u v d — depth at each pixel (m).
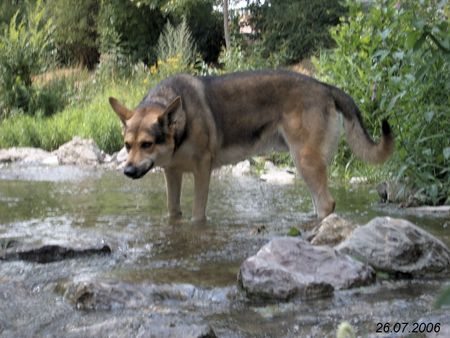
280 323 2.17
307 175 3.41
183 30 10.45
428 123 3.68
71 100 8.54
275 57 10.49
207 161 3.37
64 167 5.47
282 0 11.90
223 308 2.29
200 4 12.52
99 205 3.77
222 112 3.41
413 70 3.63
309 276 2.40
